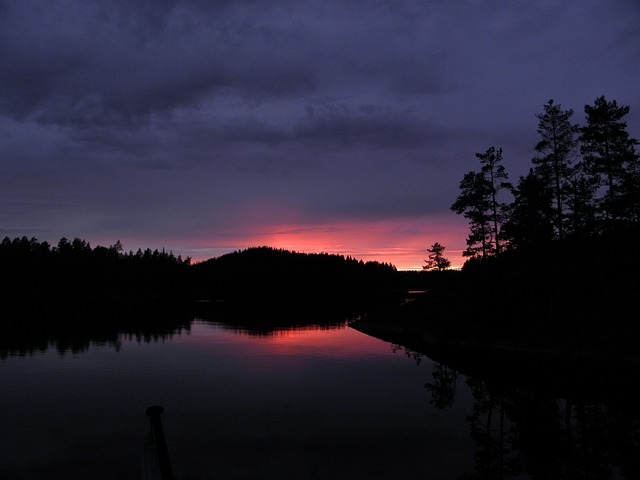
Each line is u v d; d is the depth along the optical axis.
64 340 43.12
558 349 32.66
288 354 36.19
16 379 25.59
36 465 13.31
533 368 29.78
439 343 42.84
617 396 22.27
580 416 19.00
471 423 17.95
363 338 47.97
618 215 35.03
